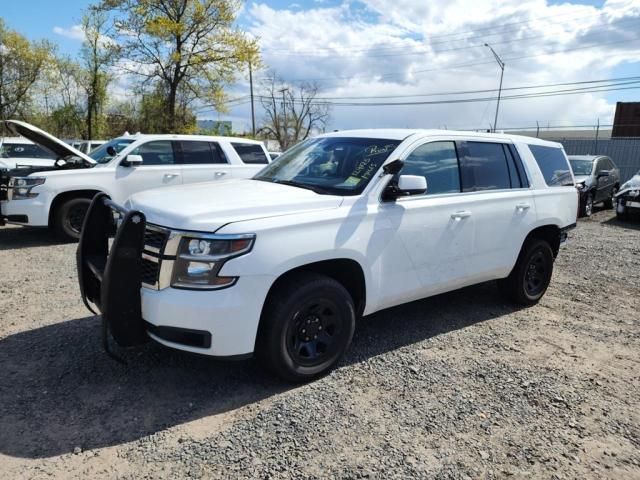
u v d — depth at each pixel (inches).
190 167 366.3
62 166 343.9
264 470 103.8
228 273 120.6
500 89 1237.7
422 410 129.2
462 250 177.6
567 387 144.9
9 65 1429.6
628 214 514.3
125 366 147.1
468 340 177.2
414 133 169.9
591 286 255.6
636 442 119.3
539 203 207.0
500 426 123.4
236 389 136.5
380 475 103.6
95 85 1380.4
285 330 131.4
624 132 1470.2
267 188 154.3
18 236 354.6
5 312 190.4
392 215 154.1
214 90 1104.2
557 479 105.0
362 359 157.9
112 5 1010.1
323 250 135.6
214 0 1023.6
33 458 105.0
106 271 119.7
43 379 138.3
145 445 111.0
